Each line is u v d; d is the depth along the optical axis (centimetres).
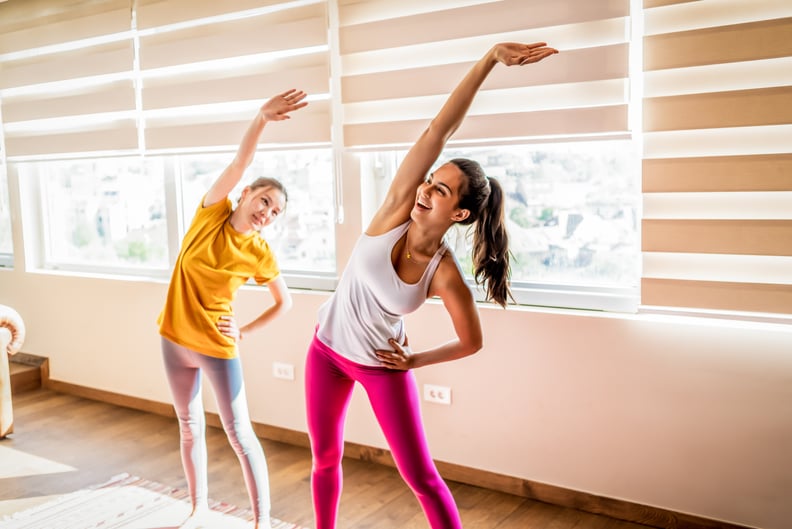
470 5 252
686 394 233
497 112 254
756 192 214
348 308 194
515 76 246
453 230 281
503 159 270
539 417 260
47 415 371
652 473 242
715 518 233
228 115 316
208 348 228
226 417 234
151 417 368
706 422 231
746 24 209
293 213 325
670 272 230
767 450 222
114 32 346
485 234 193
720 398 228
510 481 270
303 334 313
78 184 406
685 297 226
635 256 249
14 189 413
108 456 315
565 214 261
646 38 224
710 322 228
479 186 180
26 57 387
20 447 326
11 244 447
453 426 280
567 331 251
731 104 212
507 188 271
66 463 307
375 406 197
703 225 220
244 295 331
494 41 251
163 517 256
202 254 228
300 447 322
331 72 288
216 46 310
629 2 226
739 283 217
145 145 341
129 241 388
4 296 434
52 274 406
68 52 370
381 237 188
